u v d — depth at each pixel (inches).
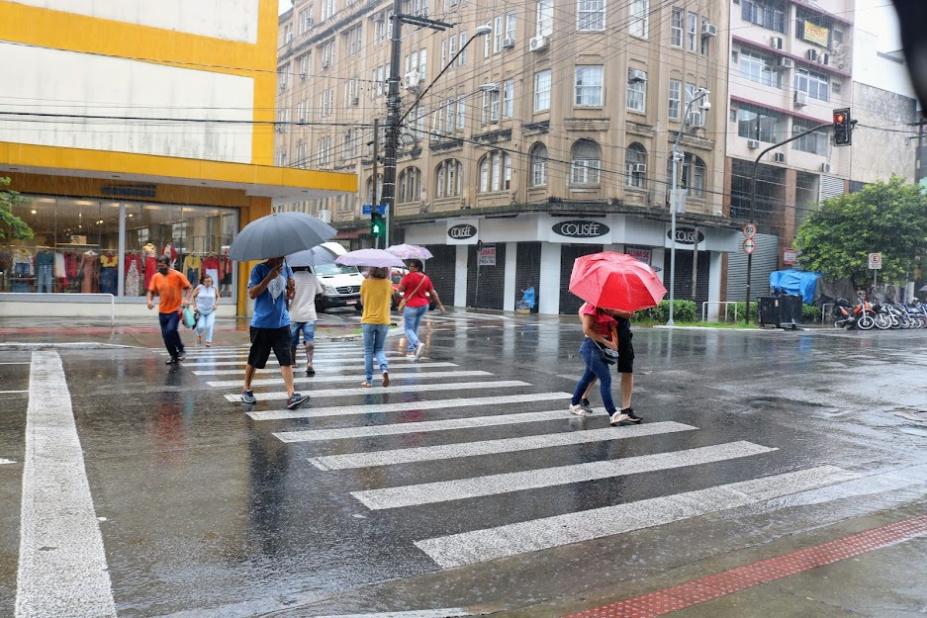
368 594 158.4
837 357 643.5
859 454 295.4
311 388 402.6
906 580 168.9
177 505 208.7
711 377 499.5
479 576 169.5
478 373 482.0
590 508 219.5
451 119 1525.6
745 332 1013.8
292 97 2215.8
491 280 1443.2
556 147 1289.4
